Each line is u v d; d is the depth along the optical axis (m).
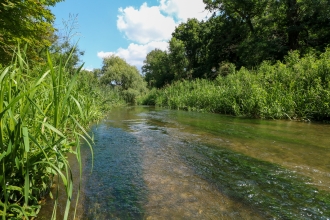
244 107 7.61
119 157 2.66
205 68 22.05
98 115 6.06
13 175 1.28
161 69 31.14
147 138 3.75
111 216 1.40
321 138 3.64
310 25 13.10
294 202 1.60
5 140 1.29
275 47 13.74
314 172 2.16
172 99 13.92
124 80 26.17
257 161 2.50
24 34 4.80
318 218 1.39
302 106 6.18
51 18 5.45
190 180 1.99
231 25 19.58
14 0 4.08
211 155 2.75
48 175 1.69
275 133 4.09
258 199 1.65
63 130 1.93
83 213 1.43
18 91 1.33
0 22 4.34
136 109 12.41
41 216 1.35
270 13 15.13
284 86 7.16
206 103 10.54
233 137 3.78
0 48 4.59
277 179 2.00
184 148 3.09
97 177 2.03
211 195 1.71
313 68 6.72
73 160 2.48
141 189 1.80
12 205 1.12
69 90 1.37
